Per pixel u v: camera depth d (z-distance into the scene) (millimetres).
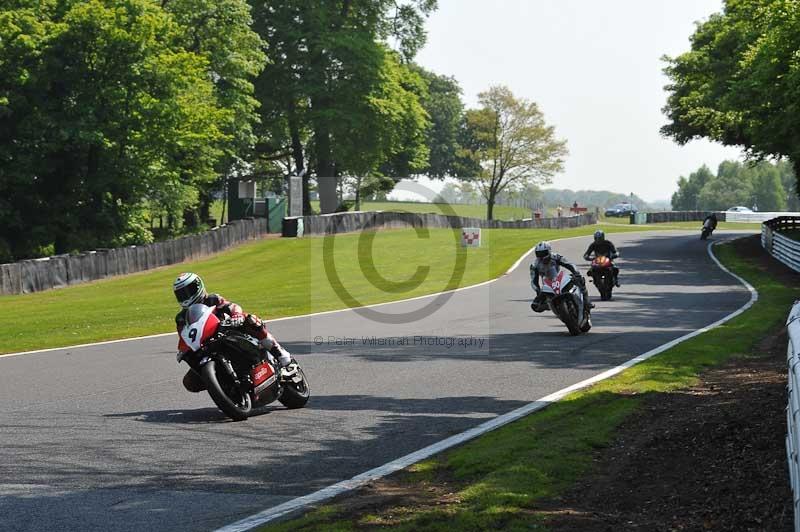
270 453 30906
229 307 38156
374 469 28422
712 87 198250
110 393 44281
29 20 172125
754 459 26953
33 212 180625
